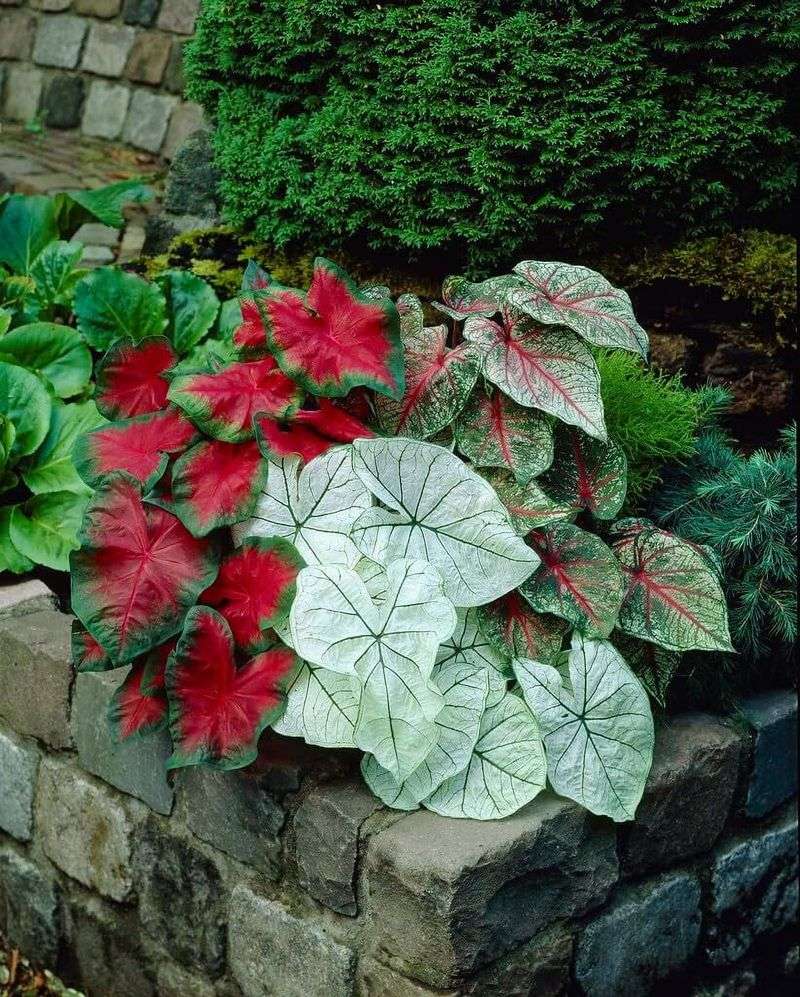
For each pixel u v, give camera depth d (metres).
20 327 2.69
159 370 1.92
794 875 2.24
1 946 2.36
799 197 2.60
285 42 2.64
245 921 1.84
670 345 2.60
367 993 1.68
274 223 2.79
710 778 1.96
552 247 2.58
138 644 1.67
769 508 2.08
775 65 2.41
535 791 1.67
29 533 2.38
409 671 1.60
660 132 2.40
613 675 1.76
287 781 1.72
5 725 2.23
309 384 1.70
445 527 1.71
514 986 1.69
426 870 1.55
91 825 2.08
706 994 2.10
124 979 2.09
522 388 1.79
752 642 2.05
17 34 5.46
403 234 2.52
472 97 2.41
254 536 1.72
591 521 1.97
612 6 2.38
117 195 3.23
